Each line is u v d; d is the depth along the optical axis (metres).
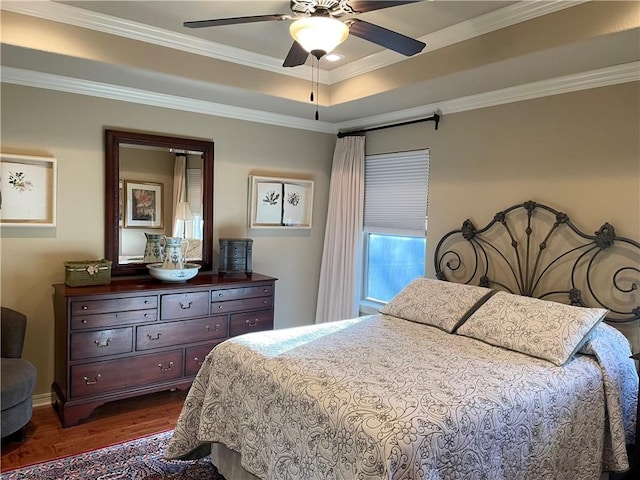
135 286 3.30
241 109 4.04
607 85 2.76
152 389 3.32
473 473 1.70
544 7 2.40
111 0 2.56
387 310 3.28
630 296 2.66
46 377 3.35
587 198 2.85
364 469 1.56
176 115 3.78
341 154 4.56
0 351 2.90
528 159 3.16
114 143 3.47
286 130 4.40
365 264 4.57
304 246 4.62
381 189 4.30
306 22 2.01
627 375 2.43
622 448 2.21
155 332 3.30
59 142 3.28
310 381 1.97
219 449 2.47
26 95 3.14
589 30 2.25
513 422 1.85
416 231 3.98
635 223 2.65
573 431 2.10
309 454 1.81
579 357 2.38
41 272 3.27
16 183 3.12
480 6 2.51
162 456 2.70
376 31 2.09
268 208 4.30
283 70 3.57
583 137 2.87
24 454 2.68
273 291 3.89
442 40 2.90
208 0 2.54
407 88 3.22
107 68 2.96
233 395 2.30
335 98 3.77
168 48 3.06
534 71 2.79
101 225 3.48
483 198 3.44
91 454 2.70
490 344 2.57
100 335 3.08
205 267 3.98
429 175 3.83
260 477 2.06
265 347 2.41
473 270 3.51
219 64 3.28
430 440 1.60
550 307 2.60
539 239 3.10
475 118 3.48
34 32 2.61
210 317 3.55
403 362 2.22
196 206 3.92
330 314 4.57
